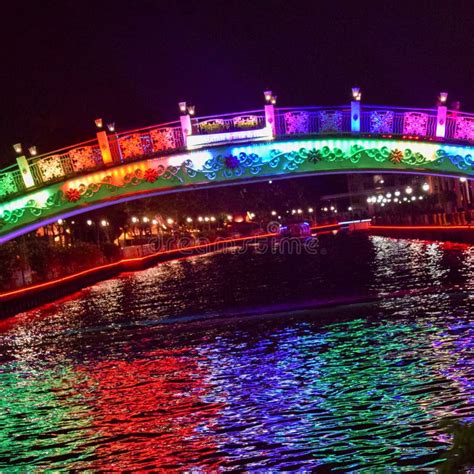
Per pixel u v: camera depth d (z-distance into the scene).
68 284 52.38
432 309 23.53
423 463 10.89
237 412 14.53
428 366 16.11
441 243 58.66
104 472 12.05
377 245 68.12
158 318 30.19
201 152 31.22
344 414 13.53
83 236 89.38
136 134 31.39
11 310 41.59
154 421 14.62
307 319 24.81
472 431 6.26
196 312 30.47
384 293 29.14
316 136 31.12
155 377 18.70
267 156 31.22
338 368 17.03
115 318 32.78
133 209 92.12
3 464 12.95
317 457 11.62
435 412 12.97
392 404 13.74
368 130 31.34
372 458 11.30
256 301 31.70
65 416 15.88
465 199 84.19
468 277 31.55
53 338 28.94
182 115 31.17
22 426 15.40
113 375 19.72
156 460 12.34
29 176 31.77
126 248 81.69
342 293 30.80
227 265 62.62
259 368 18.16
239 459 11.91
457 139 31.59
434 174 31.73
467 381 14.56
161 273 63.16
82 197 31.66
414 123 31.55
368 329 21.41
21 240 53.00
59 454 13.23
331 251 67.00
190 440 13.13
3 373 22.36
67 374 20.78
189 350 21.94
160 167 31.33
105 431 14.34
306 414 13.82
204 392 16.45
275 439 12.66
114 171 31.45
